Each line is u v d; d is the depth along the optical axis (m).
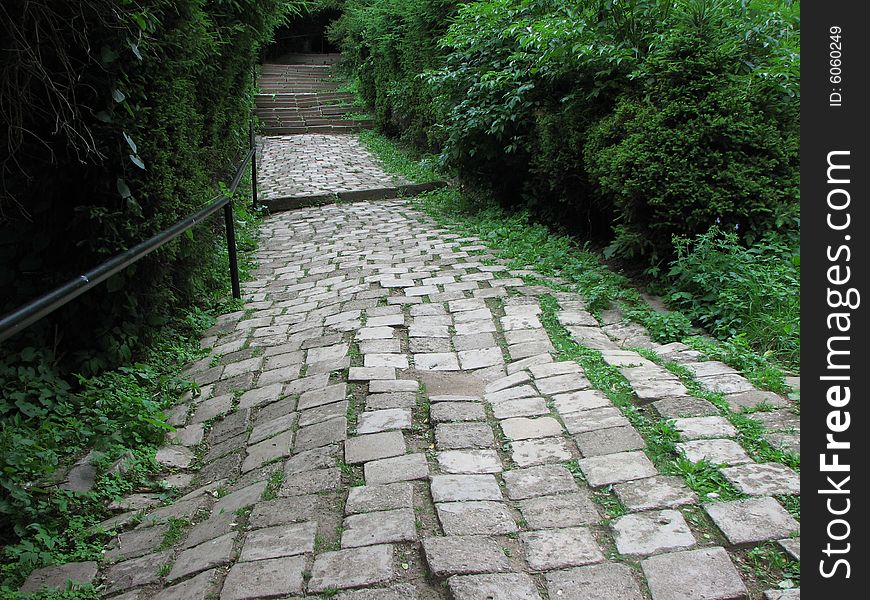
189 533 2.49
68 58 3.32
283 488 2.60
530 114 6.91
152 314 4.13
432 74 8.43
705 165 4.55
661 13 5.52
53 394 3.44
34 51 3.16
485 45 7.50
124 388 3.63
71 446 3.13
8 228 3.65
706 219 4.56
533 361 3.65
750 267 4.16
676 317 4.10
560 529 2.18
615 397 3.09
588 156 5.54
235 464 2.95
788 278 4.03
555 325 4.22
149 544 2.46
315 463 2.75
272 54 24.36
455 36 8.32
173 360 4.25
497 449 2.75
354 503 2.42
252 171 9.12
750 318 3.88
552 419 2.94
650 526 2.15
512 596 1.88
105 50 3.31
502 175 7.93
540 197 7.08
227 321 4.95
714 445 2.59
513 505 2.34
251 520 2.42
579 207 6.37
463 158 7.98
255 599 1.97
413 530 2.22
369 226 8.02
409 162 12.05
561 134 6.16
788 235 4.45
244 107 8.44
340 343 4.17
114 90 3.42
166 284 4.39
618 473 2.47
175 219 4.13
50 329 3.74
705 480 2.36
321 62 24.28
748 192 4.46
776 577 1.90
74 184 3.68
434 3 10.45
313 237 7.66
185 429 3.39
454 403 3.19
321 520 2.35
